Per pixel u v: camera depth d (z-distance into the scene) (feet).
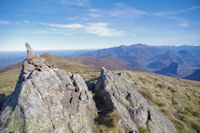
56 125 28.02
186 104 87.61
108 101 45.75
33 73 35.88
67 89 42.52
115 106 42.29
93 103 46.24
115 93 48.91
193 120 62.75
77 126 31.19
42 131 25.34
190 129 55.47
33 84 32.30
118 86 54.08
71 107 35.83
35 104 28.60
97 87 55.93
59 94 36.86
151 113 47.62
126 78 107.96
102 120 38.22
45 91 33.19
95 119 38.86
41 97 31.09
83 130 31.17
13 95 32.96
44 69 40.11
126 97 50.39
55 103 32.60
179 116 67.00
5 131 24.32
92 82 67.82
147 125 42.04
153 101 78.23
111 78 57.11
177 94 108.06
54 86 37.45
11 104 29.63
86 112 38.86
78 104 38.47
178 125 55.67
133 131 35.29
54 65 48.11
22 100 28.12
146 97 81.46
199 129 55.11
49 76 38.81
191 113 73.67
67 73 52.34
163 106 73.67
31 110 27.09
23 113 26.14
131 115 43.65
